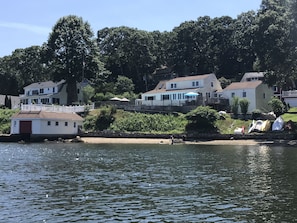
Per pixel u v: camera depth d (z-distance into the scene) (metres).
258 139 66.75
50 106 79.88
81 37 106.44
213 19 142.25
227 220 17.05
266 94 87.75
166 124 77.94
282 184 25.17
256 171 30.98
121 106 87.62
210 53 138.12
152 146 60.34
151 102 93.25
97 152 49.06
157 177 28.38
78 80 106.06
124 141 70.00
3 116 87.06
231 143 64.56
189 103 88.06
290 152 47.84
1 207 19.31
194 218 17.39
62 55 106.62
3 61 149.12
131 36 135.88
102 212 18.44
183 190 23.48
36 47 146.00
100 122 81.31
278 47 66.56
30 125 71.31
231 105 86.44
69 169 32.75
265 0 79.75
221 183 25.72
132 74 138.50
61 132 74.00
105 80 122.81
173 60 140.12
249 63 132.88
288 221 16.83
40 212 18.41
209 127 73.25
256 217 17.47
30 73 145.50
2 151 50.16
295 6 64.56
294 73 74.44
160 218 17.42
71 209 18.98
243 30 130.62
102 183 25.92
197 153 47.34
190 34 138.12
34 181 26.66
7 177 28.36
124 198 21.36
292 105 90.06
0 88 141.12
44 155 44.81
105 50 152.00
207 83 95.25
